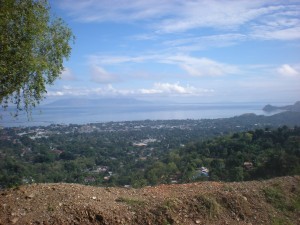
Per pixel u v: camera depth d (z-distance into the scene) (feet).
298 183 30.19
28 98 24.75
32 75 23.75
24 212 20.25
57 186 24.75
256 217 24.68
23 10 22.50
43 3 24.31
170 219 22.13
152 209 22.63
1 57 21.20
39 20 23.75
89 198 23.11
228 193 26.16
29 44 22.39
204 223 22.86
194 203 24.03
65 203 21.56
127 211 22.09
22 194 22.50
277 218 25.00
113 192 25.66
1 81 22.26
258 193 27.30
